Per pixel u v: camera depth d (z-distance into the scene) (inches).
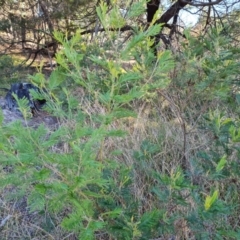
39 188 39.3
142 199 63.8
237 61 85.4
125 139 77.0
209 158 61.4
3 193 71.3
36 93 52.6
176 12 179.8
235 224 60.2
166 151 76.5
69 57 48.3
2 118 42.3
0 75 196.4
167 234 56.4
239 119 70.4
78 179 39.4
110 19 48.8
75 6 194.1
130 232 48.0
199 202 49.5
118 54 53.2
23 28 211.0
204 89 78.4
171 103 84.8
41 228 65.8
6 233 68.1
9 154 39.9
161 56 53.6
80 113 56.8
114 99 46.8
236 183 63.1
